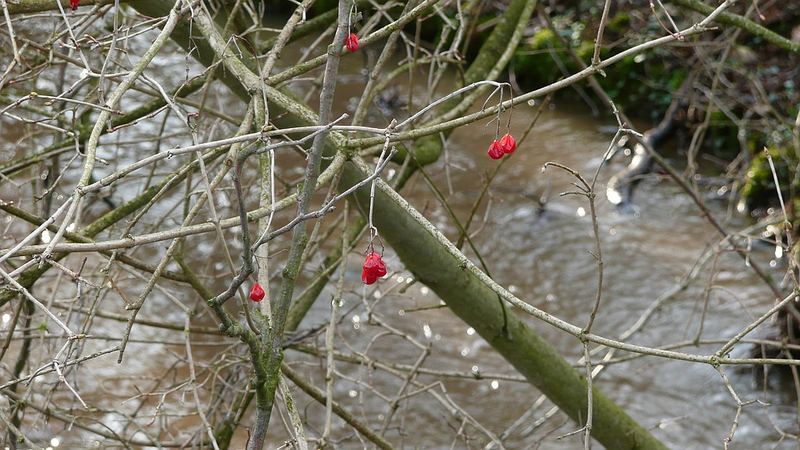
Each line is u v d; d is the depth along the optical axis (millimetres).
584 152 11289
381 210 3766
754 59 11516
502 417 7328
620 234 9711
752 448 7176
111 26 4984
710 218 5336
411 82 4266
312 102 10500
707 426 7383
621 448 4328
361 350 7879
